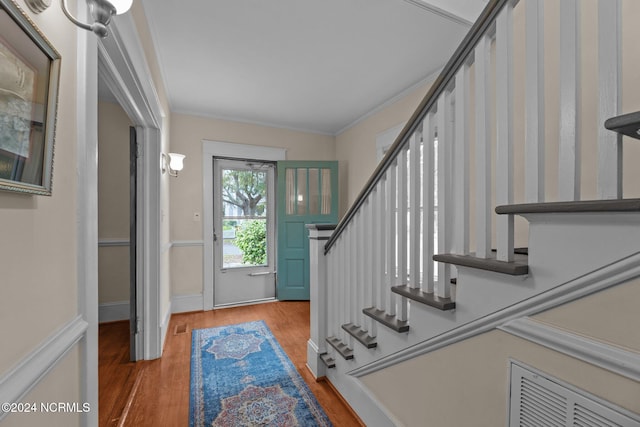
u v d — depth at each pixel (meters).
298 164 4.05
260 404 1.71
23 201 0.60
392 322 1.29
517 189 1.74
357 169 3.93
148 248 2.25
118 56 1.32
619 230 0.60
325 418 1.59
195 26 2.01
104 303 3.04
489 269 0.84
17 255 0.58
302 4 1.81
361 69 2.60
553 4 1.55
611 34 0.63
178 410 1.65
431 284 1.15
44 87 0.64
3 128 0.52
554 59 1.54
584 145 1.40
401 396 1.30
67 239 0.79
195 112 3.58
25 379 0.57
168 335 2.75
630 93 1.25
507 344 0.85
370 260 1.53
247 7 1.83
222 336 2.72
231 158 3.85
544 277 0.74
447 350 1.07
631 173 1.23
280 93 3.10
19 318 0.58
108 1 0.74
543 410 0.75
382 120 3.42
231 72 2.64
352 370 1.64
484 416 0.92
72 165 0.82
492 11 0.89
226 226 3.85
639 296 0.58
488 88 0.93
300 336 2.73
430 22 1.99
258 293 4.00
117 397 1.77
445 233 1.09
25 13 0.55
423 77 2.77
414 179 1.25
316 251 1.99
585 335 0.66
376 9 1.86
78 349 0.85
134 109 1.91
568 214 0.68
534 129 0.78
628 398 0.60
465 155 1.00
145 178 2.24
